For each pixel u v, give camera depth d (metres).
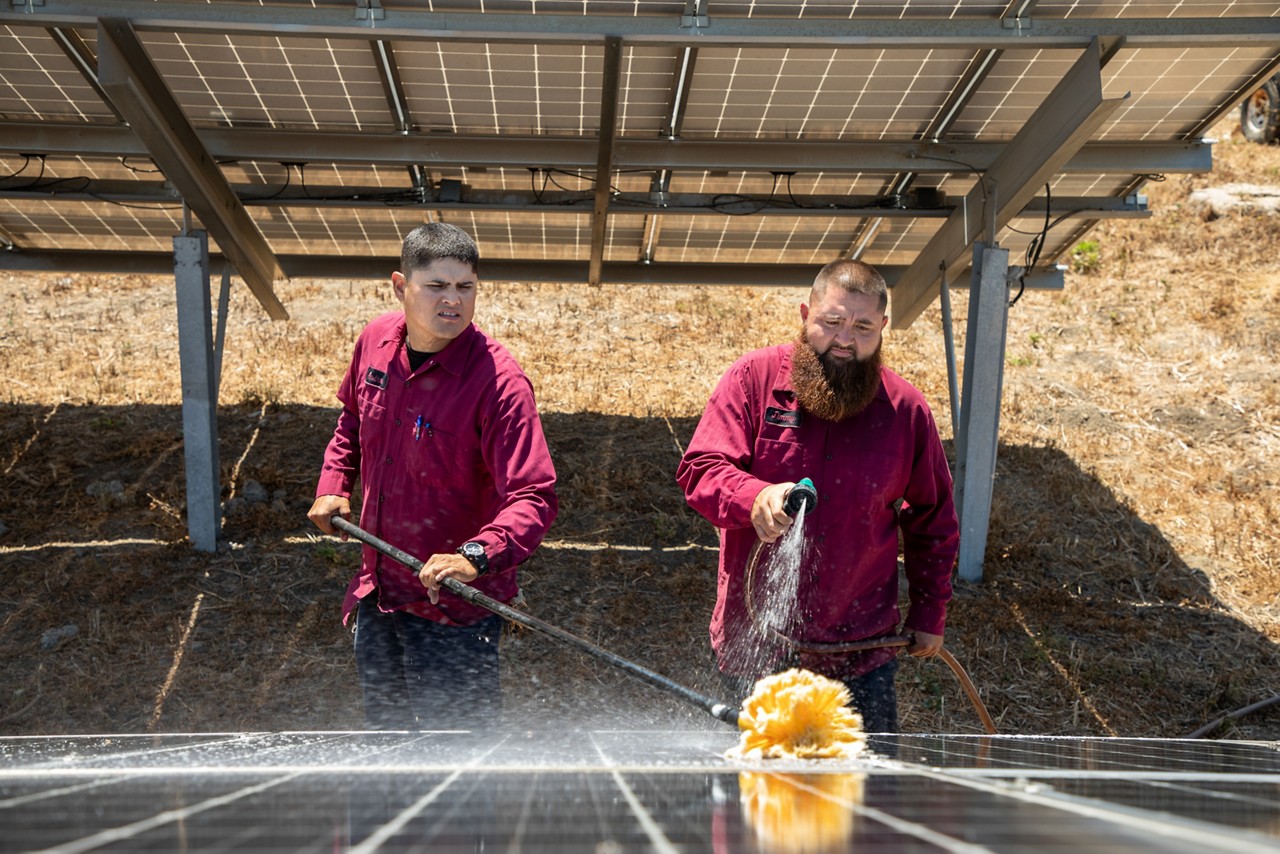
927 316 10.99
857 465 3.51
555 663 5.89
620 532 7.32
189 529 6.79
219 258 8.24
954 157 6.53
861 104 6.15
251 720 5.33
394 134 6.49
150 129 5.78
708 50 5.64
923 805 1.03
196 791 1.14
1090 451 8.72
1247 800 1.10
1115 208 7.35
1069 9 5.36
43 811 0.94
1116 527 7.77
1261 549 7.51
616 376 9.64
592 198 7.16
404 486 3.72
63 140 6.54
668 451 8.32
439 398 3.64
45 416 8.57
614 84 5.62
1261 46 5.51
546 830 0.87
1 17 5.23
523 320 10.62
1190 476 8.42
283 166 6.96
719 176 7.04
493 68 5.84
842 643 3.56
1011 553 7.29
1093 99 5.34
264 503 7.39
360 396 3.83
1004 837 0.79
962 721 5.62
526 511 3.45
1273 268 11.52
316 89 6.09
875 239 8.01
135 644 5.93
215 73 5.95
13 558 6.70
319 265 8.49
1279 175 13.60
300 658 5.89
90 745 2.09
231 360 9.68
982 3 5.32
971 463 6.77
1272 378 9.59
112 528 7.05
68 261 8.63
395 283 3.76
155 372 9.54
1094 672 6.08
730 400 3.61
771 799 1.10
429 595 3.50
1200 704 5.93
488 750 2.05
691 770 1.51
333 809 0.99
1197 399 9.41
